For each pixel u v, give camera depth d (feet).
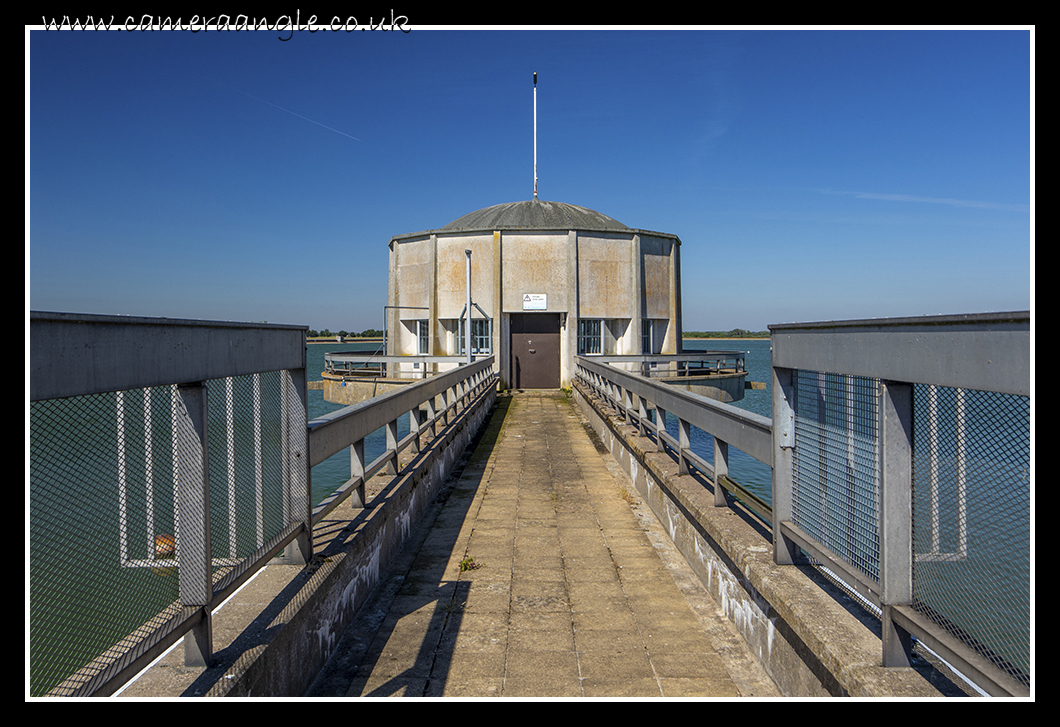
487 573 16.52
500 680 11.07
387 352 83.82
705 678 11.07
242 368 9.37
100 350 6.23
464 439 36.04
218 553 9.98
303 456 11.96
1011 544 6.27
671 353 81.30
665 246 81.05
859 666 7.91
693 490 17.26
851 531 9.37
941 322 6.63
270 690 8.98
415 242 78.74
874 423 8.73
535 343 75.05
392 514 17.48
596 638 12.69
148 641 7.07
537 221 78.69
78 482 6.52
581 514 22.50
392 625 13.32
